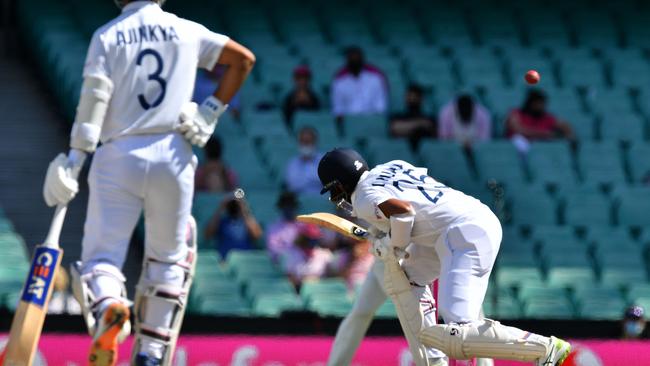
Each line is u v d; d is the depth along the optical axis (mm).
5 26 62969
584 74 61500
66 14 60844
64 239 47812
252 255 42812
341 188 23766
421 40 63219
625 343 28953
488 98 57938
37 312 19672
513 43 64188
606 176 53938
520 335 21984
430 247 23984
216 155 47625
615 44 65188
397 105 57906
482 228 22984
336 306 40250
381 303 26234
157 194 20141
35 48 60281
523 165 53094
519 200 50312
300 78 54656
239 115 53625
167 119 20094
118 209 20109
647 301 43438
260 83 57969
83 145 19797
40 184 51375
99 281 19797
